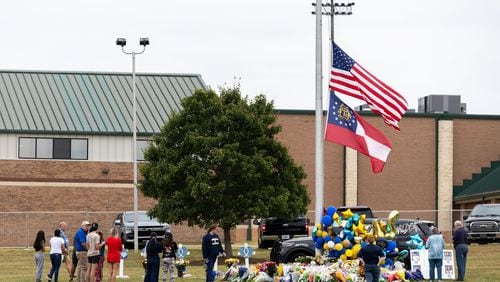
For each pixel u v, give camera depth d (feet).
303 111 269.03
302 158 268.62
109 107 265.13
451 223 249.14
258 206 180.14
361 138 113.80
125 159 255.09
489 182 266.36
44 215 246.27
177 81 283.38
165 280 125.59
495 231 202.80
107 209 252.83
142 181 186.80
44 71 279.69
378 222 120.67
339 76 114.11
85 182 252.42
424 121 276.21
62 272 157.79
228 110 182.29
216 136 182.09
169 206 181.98
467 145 279.08
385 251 123.65
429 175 276.00
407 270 136.05
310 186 268.41
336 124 113.60
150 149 185.47
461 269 133.59
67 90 271.28
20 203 248.32
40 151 251.19
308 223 218.59
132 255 196.44
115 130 255.09
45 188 249.96
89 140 253.85
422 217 273.54
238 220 183.21
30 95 266.36
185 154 182.91
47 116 256.52
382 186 273.75
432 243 127.75
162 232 217.77
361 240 117.50
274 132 187.73
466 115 278.87
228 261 136.36
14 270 165.89
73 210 250.98
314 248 145.59
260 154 181.68
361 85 113.91
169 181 180.55
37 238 132.67
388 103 114.42
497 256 177.37
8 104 259.60
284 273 122.01
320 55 115.96
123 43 217.15
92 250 123.95
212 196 178.81
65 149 252.62
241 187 182.29
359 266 115.65
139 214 220.84
